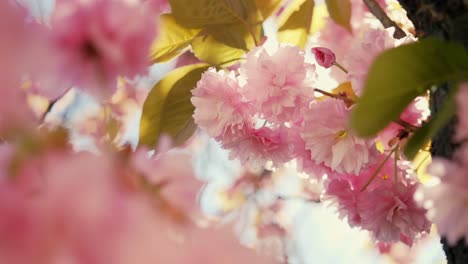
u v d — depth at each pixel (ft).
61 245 1.01
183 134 2.51
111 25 1.52
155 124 2.49
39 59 1.15
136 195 1.09
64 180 1.03
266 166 2.54
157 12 1.61
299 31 2.77
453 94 1.76
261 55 2.39
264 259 1.09
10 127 1.11
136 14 1.56
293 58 2.39
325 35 2.77
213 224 1.11
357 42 2.23
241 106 2.44
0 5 1.09
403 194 2.36
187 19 2.40
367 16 2.82
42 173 1.05
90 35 1.46
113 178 1.08
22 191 1.03
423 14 1.97
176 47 2.46
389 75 1.73
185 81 2.50
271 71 2.38
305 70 2.38
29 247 1.01
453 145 1.89
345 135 2.27
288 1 2.80
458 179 1.73
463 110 1.54
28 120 1.13
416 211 2.35
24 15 1.12
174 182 1.14
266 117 2.40
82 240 1.01
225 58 2.52
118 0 1.53
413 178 2.38
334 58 2.33
